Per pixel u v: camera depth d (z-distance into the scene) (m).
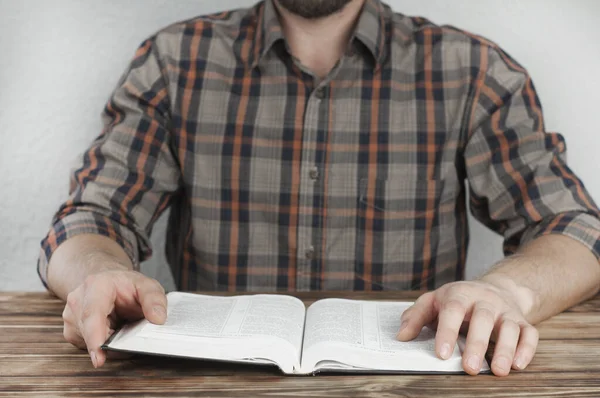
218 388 0.70
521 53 1.69
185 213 1.46
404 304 0.94
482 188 1.36
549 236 1.14
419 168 1.38
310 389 0.70
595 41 1.68
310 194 1.37
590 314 1.00
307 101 1.38
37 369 0.75
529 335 0.77
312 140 1.37
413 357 0.74
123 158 1.33
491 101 1.38
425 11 1.68
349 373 0.74
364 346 0.76
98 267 0.97
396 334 0.81
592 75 1.70
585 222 1.14
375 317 0.88
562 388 0.70
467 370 0.72
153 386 0.70
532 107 1.38
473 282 0.85
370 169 1.37
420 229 1.39
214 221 1.40
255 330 0.78
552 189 1.25
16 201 1.70
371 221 1.38
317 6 1.30
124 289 0.82
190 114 1.40
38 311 0.99
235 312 0.87
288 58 1.39
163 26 1.67
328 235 1.38
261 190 1.38
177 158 1.42
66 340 0.84
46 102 1.67
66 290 0.99
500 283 0.92
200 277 1.43
